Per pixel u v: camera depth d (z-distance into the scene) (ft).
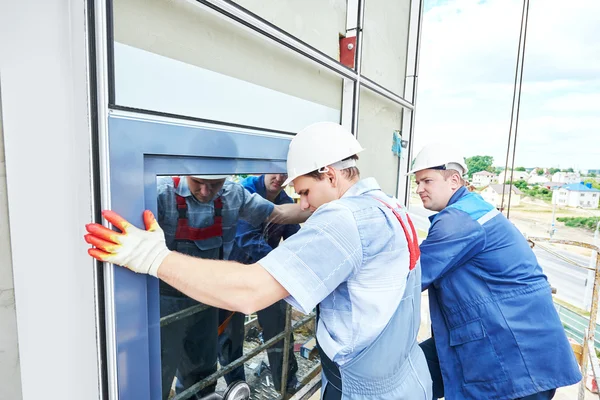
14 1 1.42
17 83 1.50
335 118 3.94
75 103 1.50
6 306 1.63
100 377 1.65
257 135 2.64
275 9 2.83
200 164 2.21
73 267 1.62
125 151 1.63
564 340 3.53
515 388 3.45
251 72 2.61
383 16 5.02
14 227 1.58
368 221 2.08
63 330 1.67
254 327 3.45
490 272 3.62
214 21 2.22
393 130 5.82
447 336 4.03
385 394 2.42
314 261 1.85
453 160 3.99
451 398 3.89
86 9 1.42
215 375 2.80
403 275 2.27
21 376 1.69
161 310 2.39
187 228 2.59
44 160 1.55
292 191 3.83
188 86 2.06
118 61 1.64
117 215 1.59
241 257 3.30
